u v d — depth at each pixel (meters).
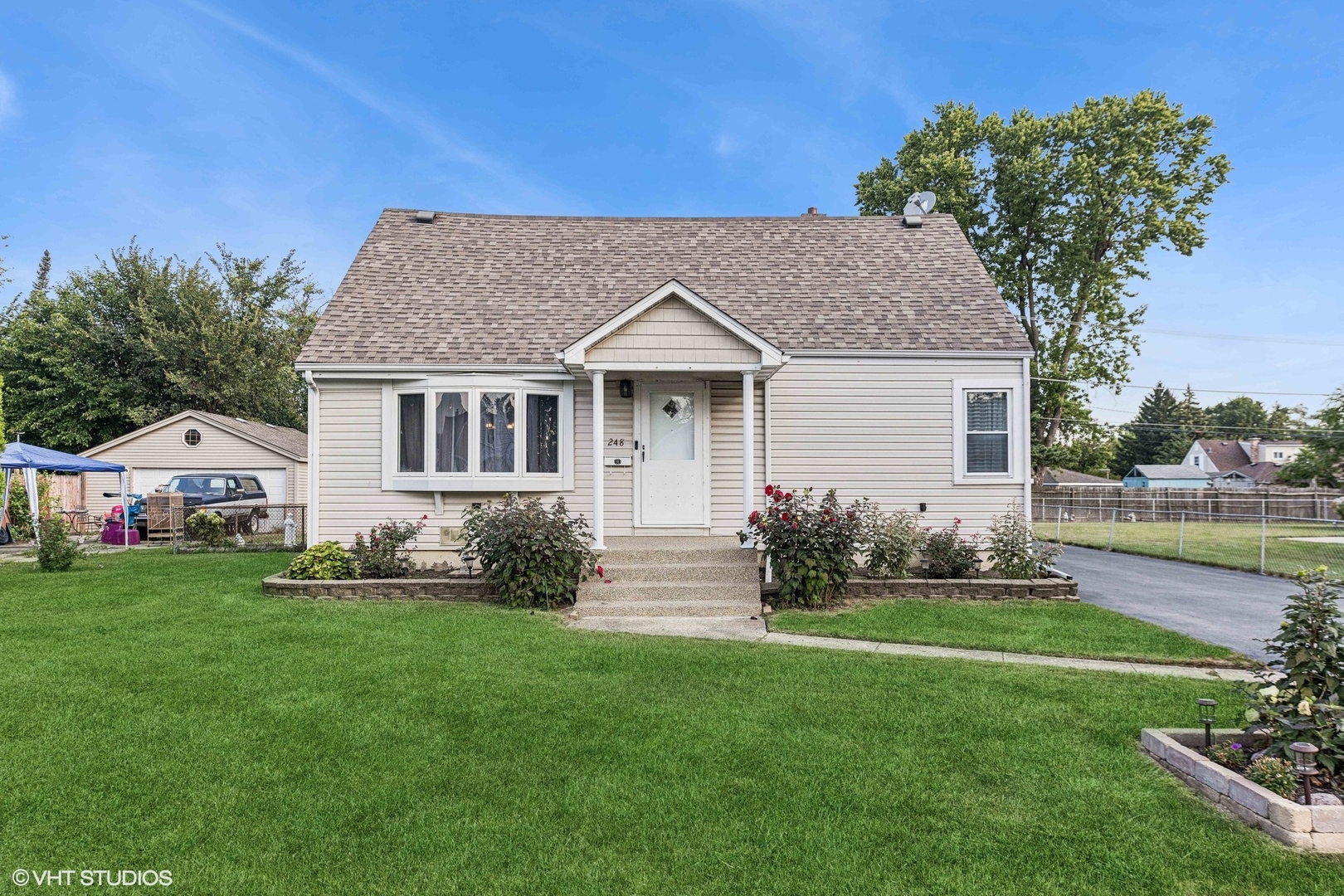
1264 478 55.91
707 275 13.16
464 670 6.49
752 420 10.41
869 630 8.27
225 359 32.84
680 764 4.61
